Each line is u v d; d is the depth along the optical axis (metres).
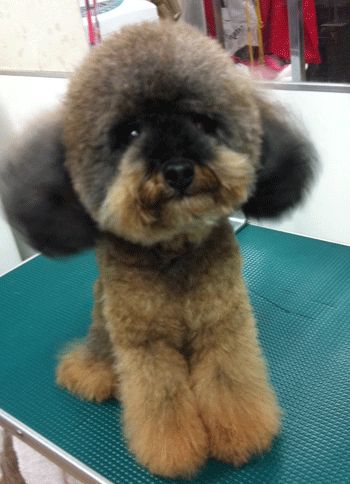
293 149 0.52
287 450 0.53
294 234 0.89
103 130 0.42
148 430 0.52
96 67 0.42
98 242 0.50
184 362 0.53
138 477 0.52
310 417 0.56
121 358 0.52
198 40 0.44
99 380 0.61
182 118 0.41
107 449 0.55
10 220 0.50
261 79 0.55
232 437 0.52
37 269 0.90
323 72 0.88
